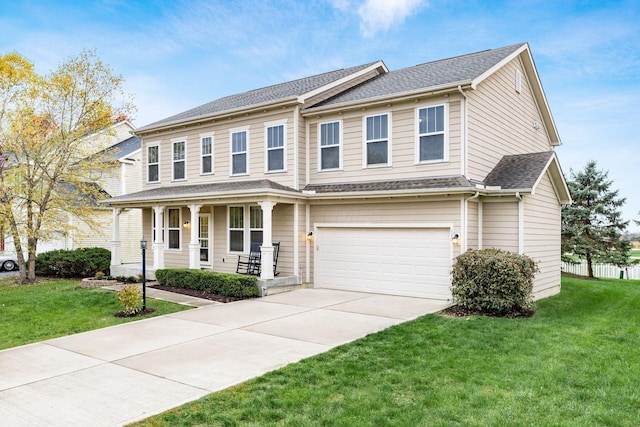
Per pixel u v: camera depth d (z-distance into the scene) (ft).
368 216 39.86
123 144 81.25
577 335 23.73
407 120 38.65
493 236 36.88
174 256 54.85
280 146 44.70
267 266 39.19
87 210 55.88
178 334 24.97
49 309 33.22
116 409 14.51
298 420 13.43
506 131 43.75
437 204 35.94
